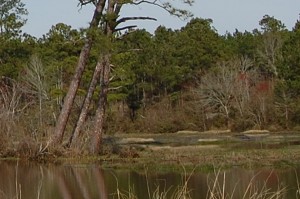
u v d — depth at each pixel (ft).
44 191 60.08
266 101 228.43
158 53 276.82
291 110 222.69
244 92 240.32
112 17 91.30
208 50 285.64
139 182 64.18
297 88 215.31
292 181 60.49
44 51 214.07
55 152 91.76
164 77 272.51
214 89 244.22
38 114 107.04
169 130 238.89
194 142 141.08
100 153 94.12
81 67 97.60
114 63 122.83
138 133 233.96
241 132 219.00
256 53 306.55
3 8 221.46
